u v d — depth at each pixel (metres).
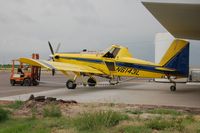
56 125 6.59
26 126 6.36
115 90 16.83
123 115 7.46
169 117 7.70
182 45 16.16
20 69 21.08
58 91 16.11
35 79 20.95
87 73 18.39
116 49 18.36
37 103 9.80
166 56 16.50
